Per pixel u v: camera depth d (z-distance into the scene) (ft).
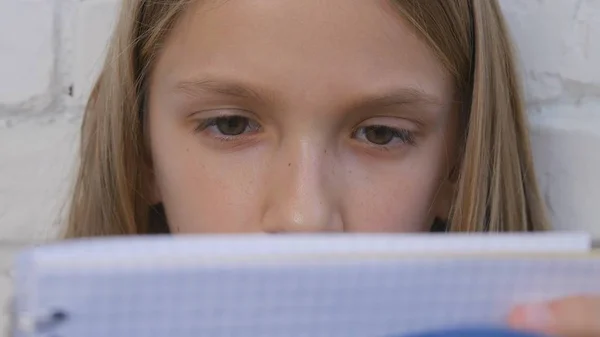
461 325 0.91
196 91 1.67
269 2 1.57
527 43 2.03
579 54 1.98
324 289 0.87
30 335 0.81
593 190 1.97
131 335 0.84
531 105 2.04
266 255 0.86
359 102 1.61
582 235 0.98
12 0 2.10
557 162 2.02
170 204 1.81
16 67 2.12
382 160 1.73
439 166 1.82
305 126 1.62
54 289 0.81
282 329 0.87
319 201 1.59
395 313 0.89
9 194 2.16
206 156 1.72
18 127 2.15
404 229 1.76
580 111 1.99
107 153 2.02
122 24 1.94
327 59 1.58
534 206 2.00
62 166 2.14
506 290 0.93
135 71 1.92
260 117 1.66
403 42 1.65
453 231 1.89
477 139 1.87
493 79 1.92
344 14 1.58
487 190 1.92
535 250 0.94
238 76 1.60
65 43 2.12
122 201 2.01
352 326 0.88
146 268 0.83
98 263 0.82
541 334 0.92
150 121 1.88
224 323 0.85
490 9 1.92
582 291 0.95
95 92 2.07
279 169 1.64
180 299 0.84
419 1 1.67
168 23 1.75
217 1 1.62
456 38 1.80
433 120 1.76
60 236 2.14
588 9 1.96
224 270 0.85
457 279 0.91
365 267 0.88
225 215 1.70
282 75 1.58
